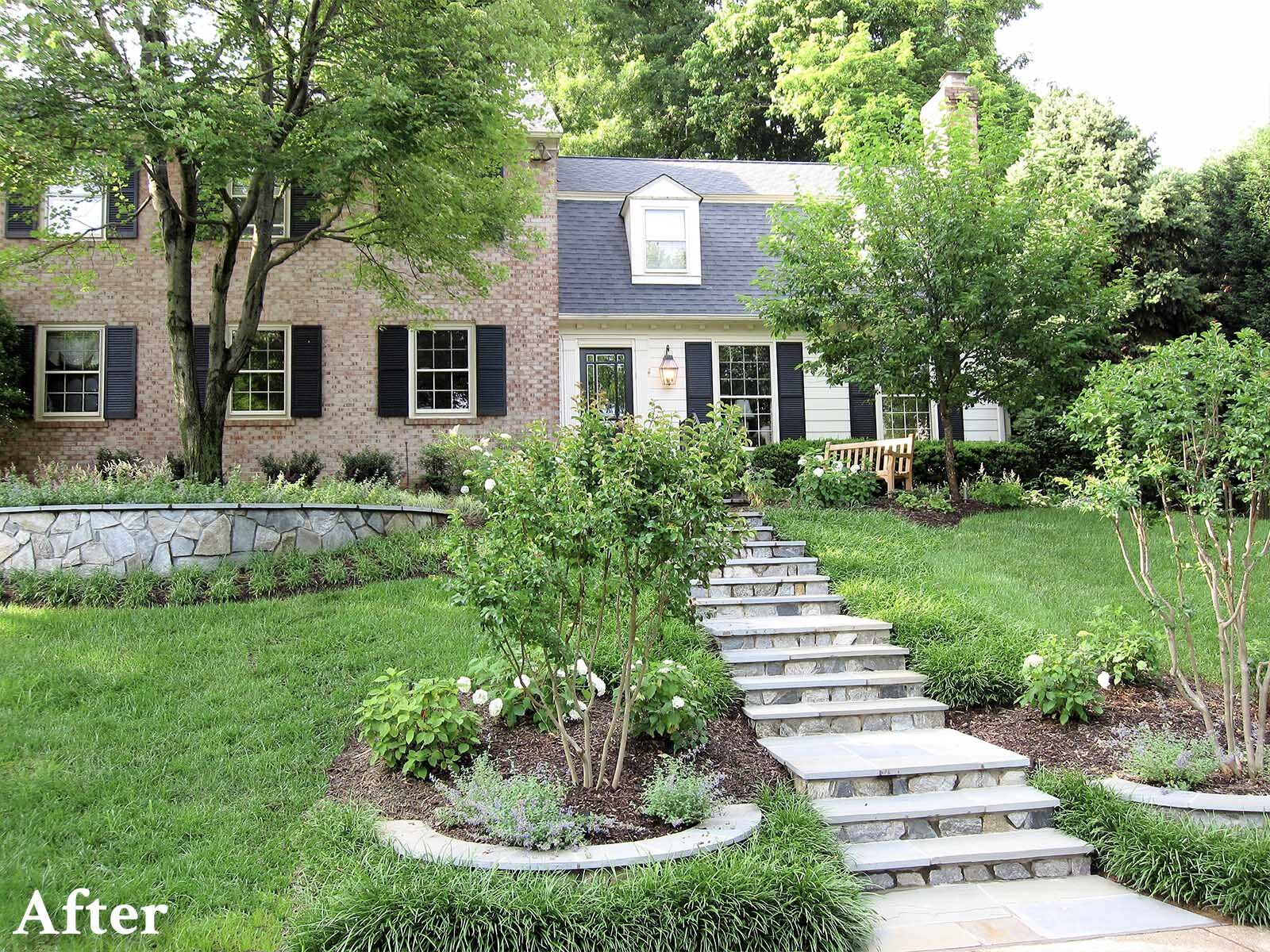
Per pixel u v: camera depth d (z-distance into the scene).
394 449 14.91
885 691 6.27
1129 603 8.00
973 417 16.53
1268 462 5.18
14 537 7.87
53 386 14.54
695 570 4.70
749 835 4.32
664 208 16.38
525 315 15.38
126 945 3.44
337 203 11.04
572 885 3.81
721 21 27.00
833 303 12.21
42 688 5.68
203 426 10.42
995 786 5.14
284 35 9.71
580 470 4.74
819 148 24.19
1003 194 11.86
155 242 13.18
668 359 15.66
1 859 3.92
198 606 7.32
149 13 8.59
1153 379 5.41
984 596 7.90
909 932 3.89
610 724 5.18
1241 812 4.60
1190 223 16.83
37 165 9.45
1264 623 7.57
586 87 27.30
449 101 9.62
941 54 24.94
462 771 4.87
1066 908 4.15
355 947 3.42
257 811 4.48
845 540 9.45
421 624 7.04
